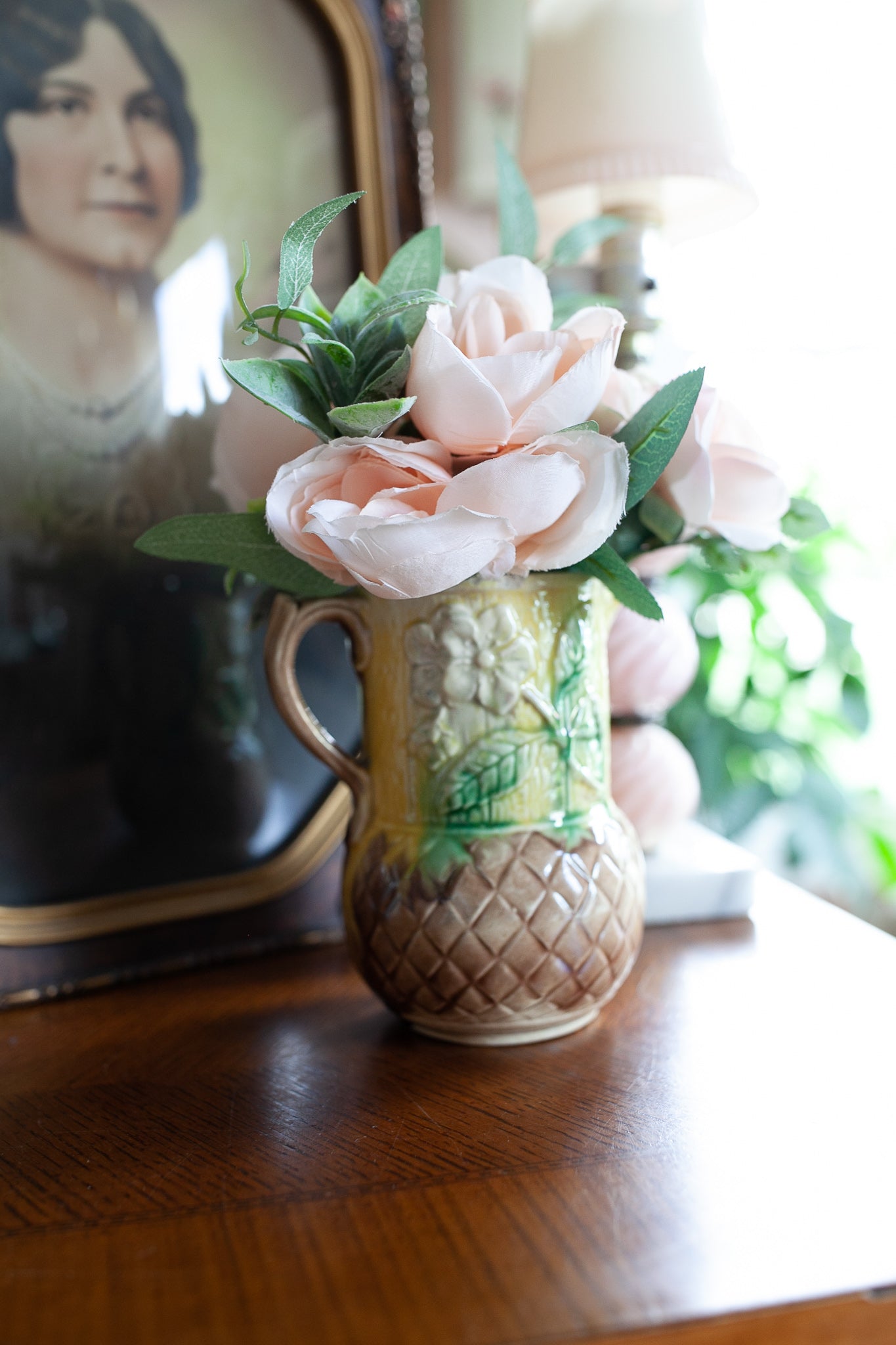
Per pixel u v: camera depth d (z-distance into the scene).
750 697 1.23
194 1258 0.46
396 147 0.77
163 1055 0.61
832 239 1.31
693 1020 0.62
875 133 1.30
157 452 0.71
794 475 1.31
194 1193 0.49
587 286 0.87
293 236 0.50
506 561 0.52
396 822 0.60
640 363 0.74
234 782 0.73
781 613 1.30
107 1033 0.63
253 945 0.73
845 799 1.21
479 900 0.57
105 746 0.69
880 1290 0.43
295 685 0.61
